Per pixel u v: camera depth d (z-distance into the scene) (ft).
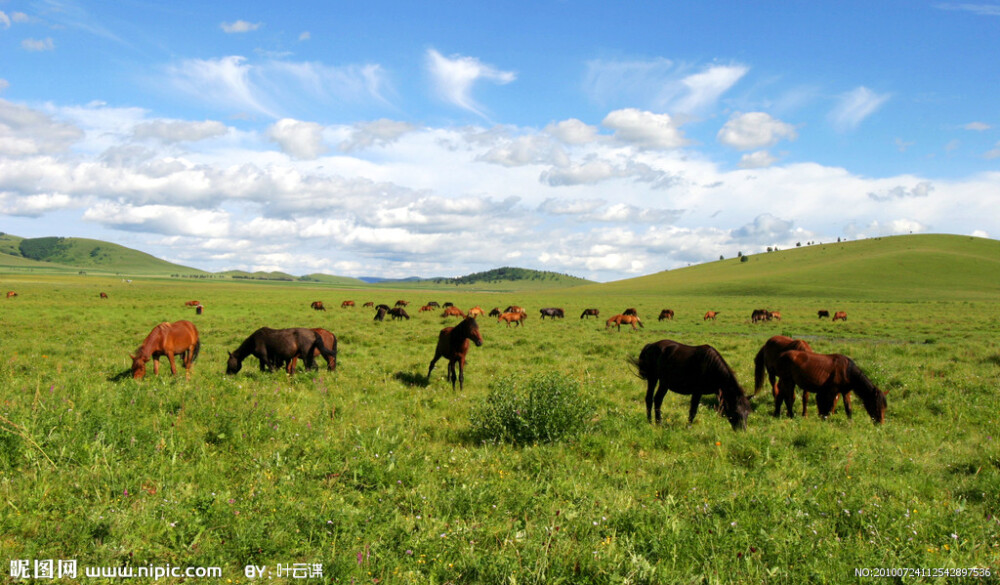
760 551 14.06
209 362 47.85
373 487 18.28
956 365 51.49
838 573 13.03
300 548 13.71
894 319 151.53
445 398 35.68
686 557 13.89
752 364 56.24
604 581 12.52
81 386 29.09
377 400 33.47
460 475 19.70
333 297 298.56
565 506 16.90
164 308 142.82
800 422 32.30
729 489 18.93
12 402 23.47
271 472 18.83
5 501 14.58
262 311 147.13
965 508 17.52
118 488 16.01
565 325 130.72
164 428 22.63
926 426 31.58
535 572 12.43
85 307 132.87
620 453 23.39
